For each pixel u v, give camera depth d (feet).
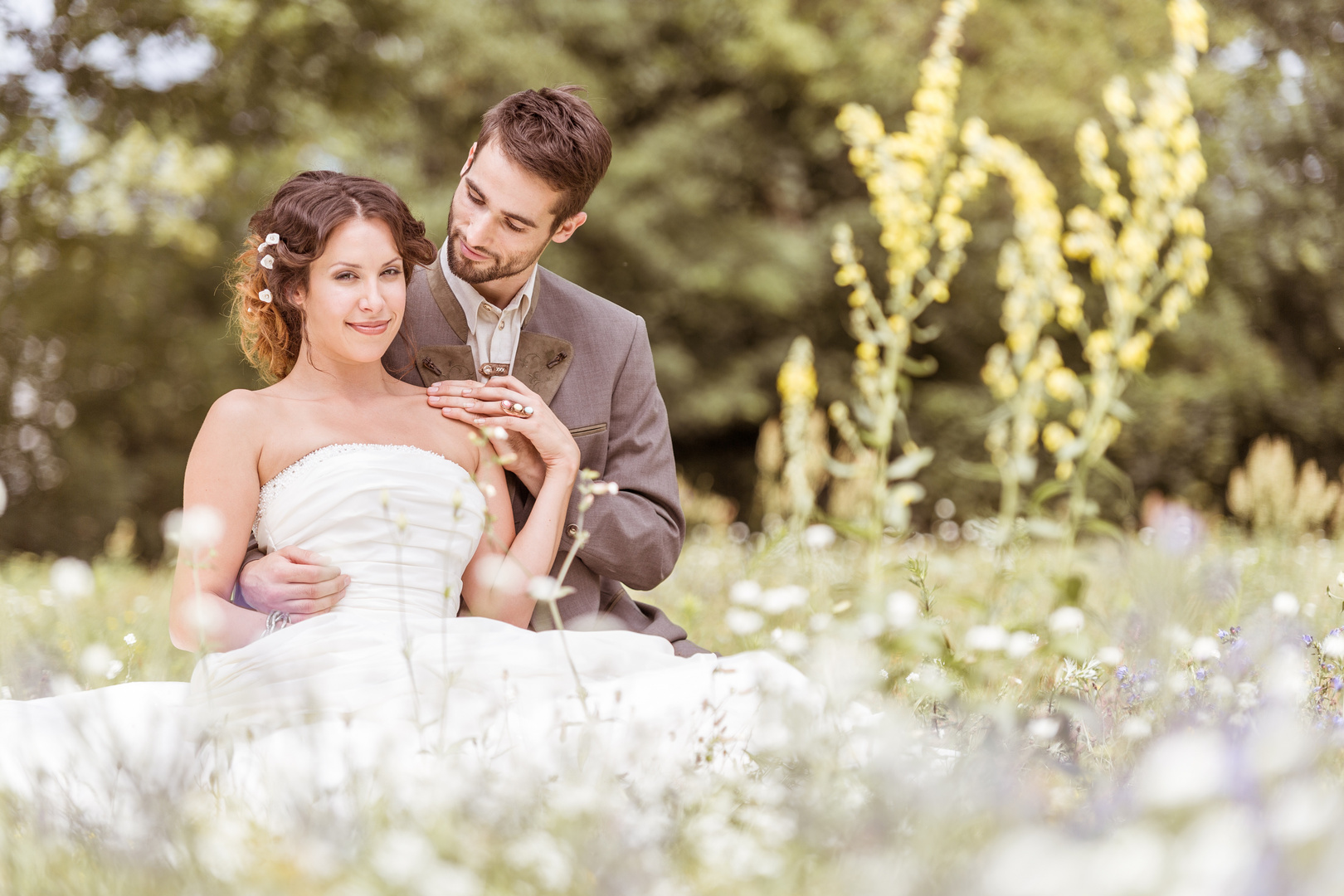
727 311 63.77
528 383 11.18
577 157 10.37
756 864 5.76
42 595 17.20
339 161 61.62
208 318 59.72
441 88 62.75
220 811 6.55
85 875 5.82
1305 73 64.90
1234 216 64.95
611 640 9.85
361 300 9.91
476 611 10.61
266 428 9.98
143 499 59.72
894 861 5.67
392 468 9.98
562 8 62.80
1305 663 9.37
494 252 10.61
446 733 7.93
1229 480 62.59
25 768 7.09
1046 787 7.02
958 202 19.93
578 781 6.45
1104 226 21.09
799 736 7.04
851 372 63.87
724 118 62.75
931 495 61.36
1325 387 66.28
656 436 11.66
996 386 23.61
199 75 48.08
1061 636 9.86
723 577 21.81
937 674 8.48
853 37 63.52
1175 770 4.80
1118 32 63.52
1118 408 20.33
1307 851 4.74
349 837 5.89
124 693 9.42
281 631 9.16
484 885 5.50
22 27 43.68
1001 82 60.90
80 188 51.47
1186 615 10.86
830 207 65.21
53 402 58.03
